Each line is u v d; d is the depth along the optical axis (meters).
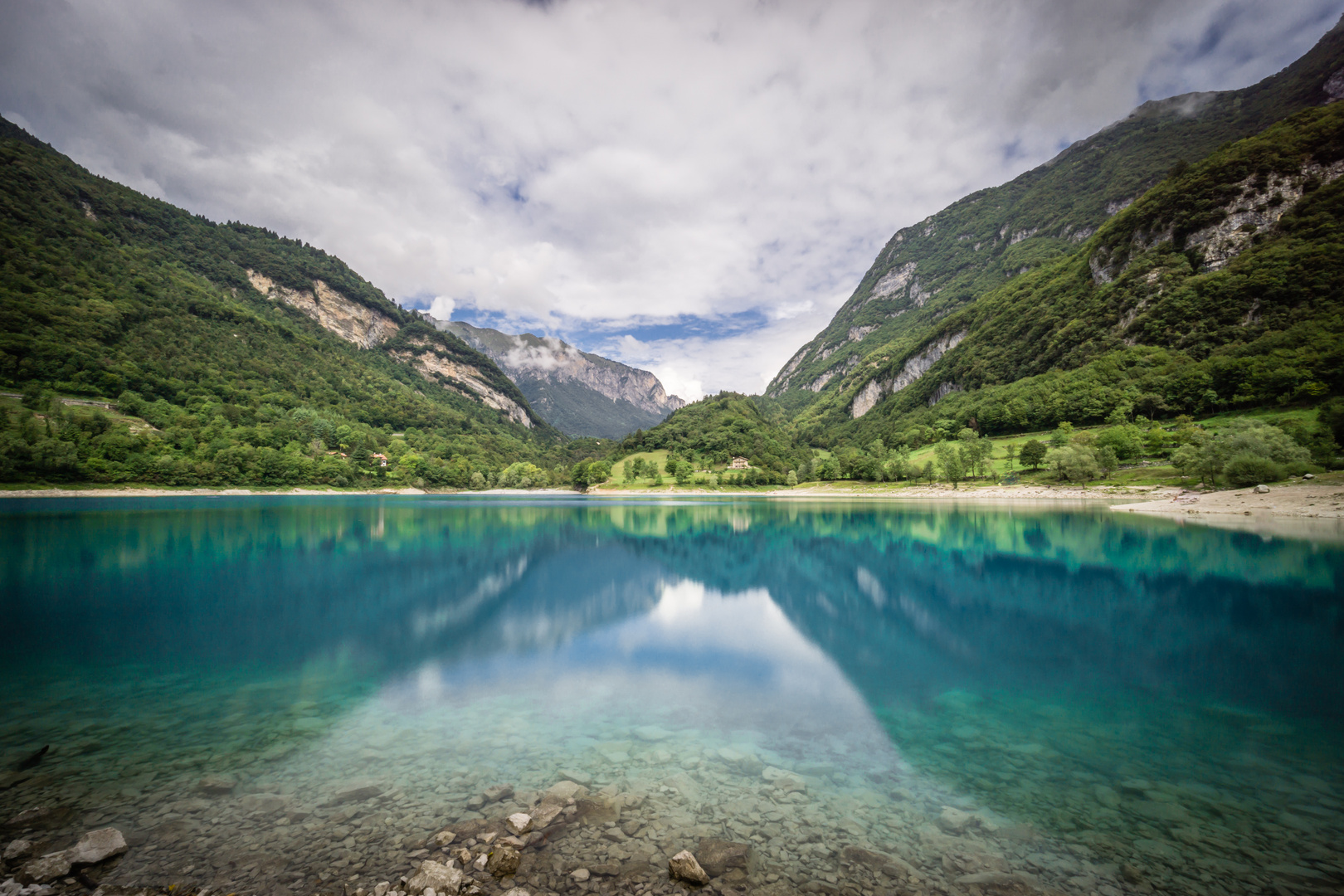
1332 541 27.78
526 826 5.89
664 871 5.21
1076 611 17.00
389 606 17.81
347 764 7.41
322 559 27.31
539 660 12.53
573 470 169.88
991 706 9.61
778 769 7.35
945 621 15.91
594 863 5.30
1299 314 102.19
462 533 41.69
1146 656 12.48
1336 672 11.25
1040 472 93.25
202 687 10.55
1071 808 6.31
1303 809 6.19
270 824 5.96
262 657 12.49
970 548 30.95
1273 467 48.91
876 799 6.58
